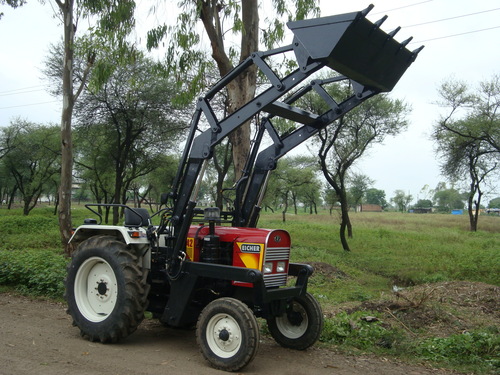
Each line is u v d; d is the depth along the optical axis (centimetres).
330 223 4312
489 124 2283
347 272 1517
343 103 595
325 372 521
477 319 859
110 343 596
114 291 605
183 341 626
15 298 844
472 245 2398
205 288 597
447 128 2455
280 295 554
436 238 2772
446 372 546
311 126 623
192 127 604
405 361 584
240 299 582
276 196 4709
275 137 647
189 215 583
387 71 533
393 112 2156
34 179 4172
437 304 922
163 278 636
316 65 493
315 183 4641
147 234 630
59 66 2462
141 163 3139
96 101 2462
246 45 1345
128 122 2608
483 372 548
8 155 4178
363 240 2552
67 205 1365
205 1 1303
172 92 2489
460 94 2381
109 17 1322
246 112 549
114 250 600
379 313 863
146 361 526
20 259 970
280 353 595
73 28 1390
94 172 3500
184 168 612
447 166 2772
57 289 851
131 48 1364
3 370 468
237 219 656
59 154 3747
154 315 719
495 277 1395
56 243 1853
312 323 601
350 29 463
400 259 1847
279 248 577
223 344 519
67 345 574
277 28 1356
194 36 1255
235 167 1308
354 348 630
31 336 605
